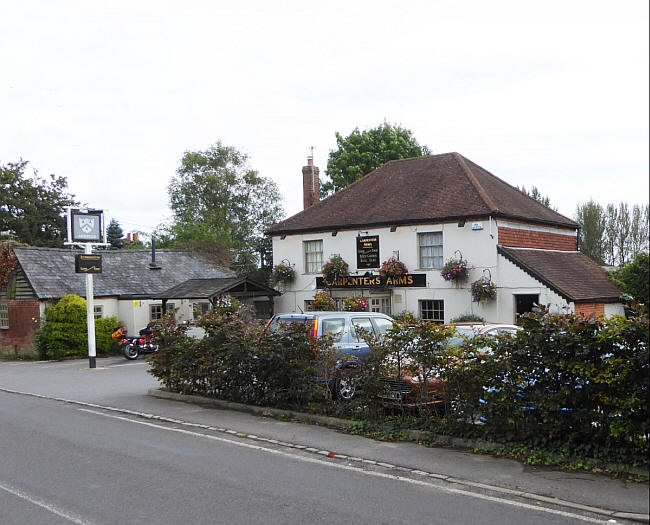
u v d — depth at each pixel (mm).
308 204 34688
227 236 45719
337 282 27250
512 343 7980
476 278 23500
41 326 27062
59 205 49094
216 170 53438
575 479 6832
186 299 27281
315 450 8555
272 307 29719
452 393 8648
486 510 5996
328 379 10500
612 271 29359
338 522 5723
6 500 6543
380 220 26094
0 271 29047
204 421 10805
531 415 7895
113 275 31172
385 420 9625
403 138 42312
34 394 15109
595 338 7180
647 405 6770
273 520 5809
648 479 6660
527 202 27547
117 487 6945
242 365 11828
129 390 15289
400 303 25562
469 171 26750
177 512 6086
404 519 5770
